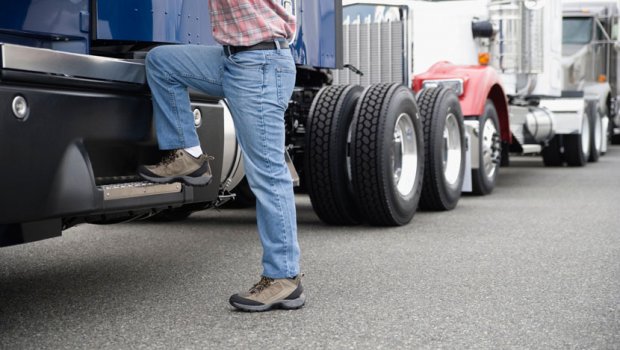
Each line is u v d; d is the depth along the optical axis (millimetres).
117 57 4949
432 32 10781
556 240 6746
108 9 4680
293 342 3879
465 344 3828
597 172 13758
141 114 4492
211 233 7359
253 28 4293
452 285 5070
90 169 4074
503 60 11328
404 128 7668
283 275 4465
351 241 6719
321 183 7254
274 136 4379
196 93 4867
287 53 4410
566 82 17172
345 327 4129
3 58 3617
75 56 4016
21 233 3809
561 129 14430
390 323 4195
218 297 4820
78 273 5582
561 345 3805
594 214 8367
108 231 7484
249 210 9039
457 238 6855
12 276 5484
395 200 7340
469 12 11008
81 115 4055
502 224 7672
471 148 9922
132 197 4293
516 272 5453
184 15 5184
